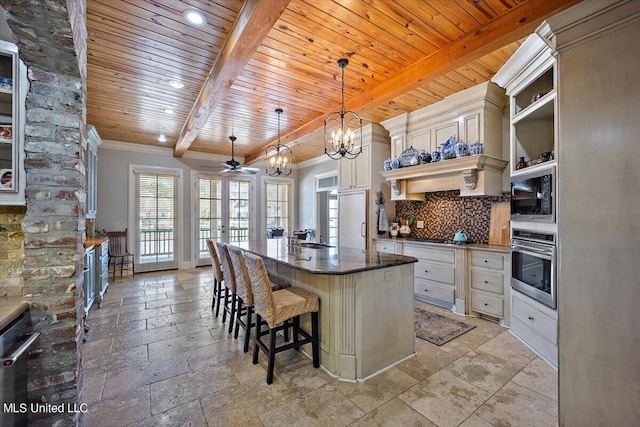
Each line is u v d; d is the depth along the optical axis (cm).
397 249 443
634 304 135
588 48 150
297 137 494
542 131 301
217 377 225
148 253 614
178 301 416
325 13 214
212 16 214
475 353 263
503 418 180
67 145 152
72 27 133
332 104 387
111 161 576
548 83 298
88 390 208
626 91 138
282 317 223
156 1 198
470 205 416
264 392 207
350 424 175
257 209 762
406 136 452
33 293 144
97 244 383
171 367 239
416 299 420
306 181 802
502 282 328
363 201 499
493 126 368
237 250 279
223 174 711
